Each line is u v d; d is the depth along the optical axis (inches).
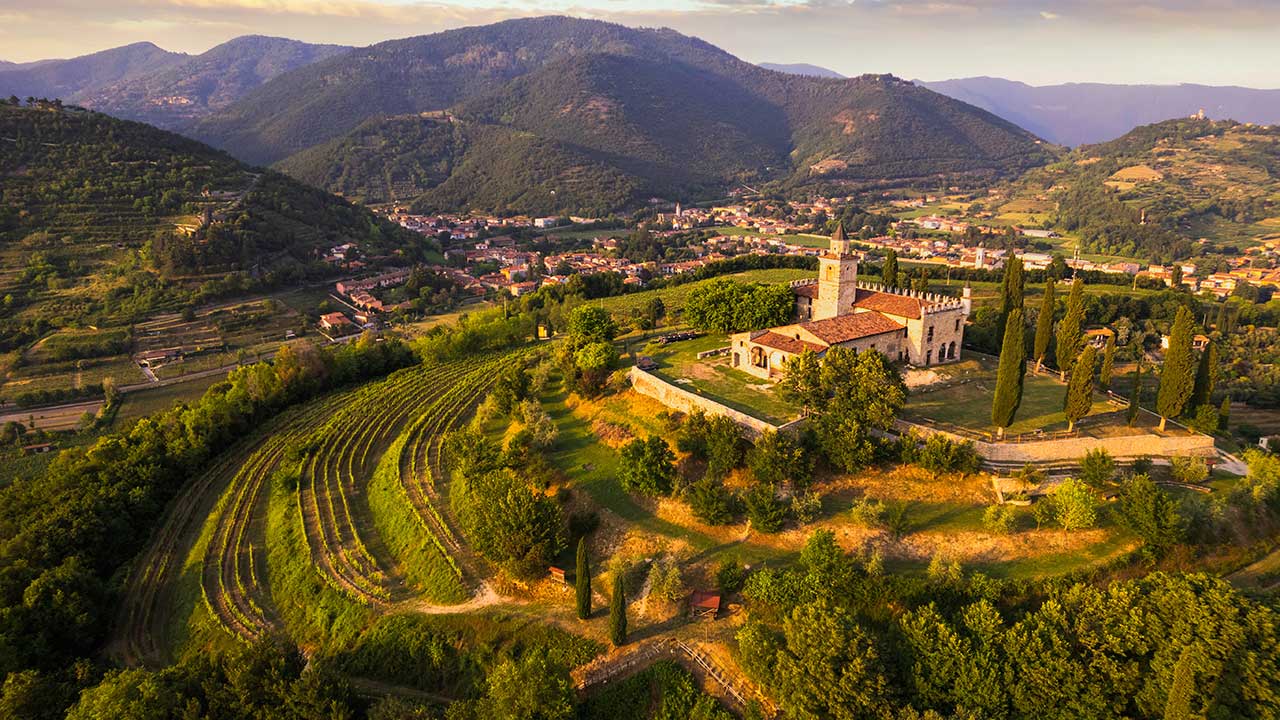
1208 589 2335.1
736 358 4500.5
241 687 2418.8
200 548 3750.0
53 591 3095.5
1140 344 6658.5
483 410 4530.0
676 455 3486.7
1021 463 3253.0
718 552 2928.2
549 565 2972.4
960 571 2591.0
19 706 2532.0
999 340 4751.5
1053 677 2192.4
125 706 2313.0
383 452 4544.8
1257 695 2148.1
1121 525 2822.3
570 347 4830.2
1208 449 3435.0
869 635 2327.8
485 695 2506.2
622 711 2421.3
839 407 3346.5
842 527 2938.0
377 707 2425.0
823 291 4859.7
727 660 2506.2
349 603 3080.7
